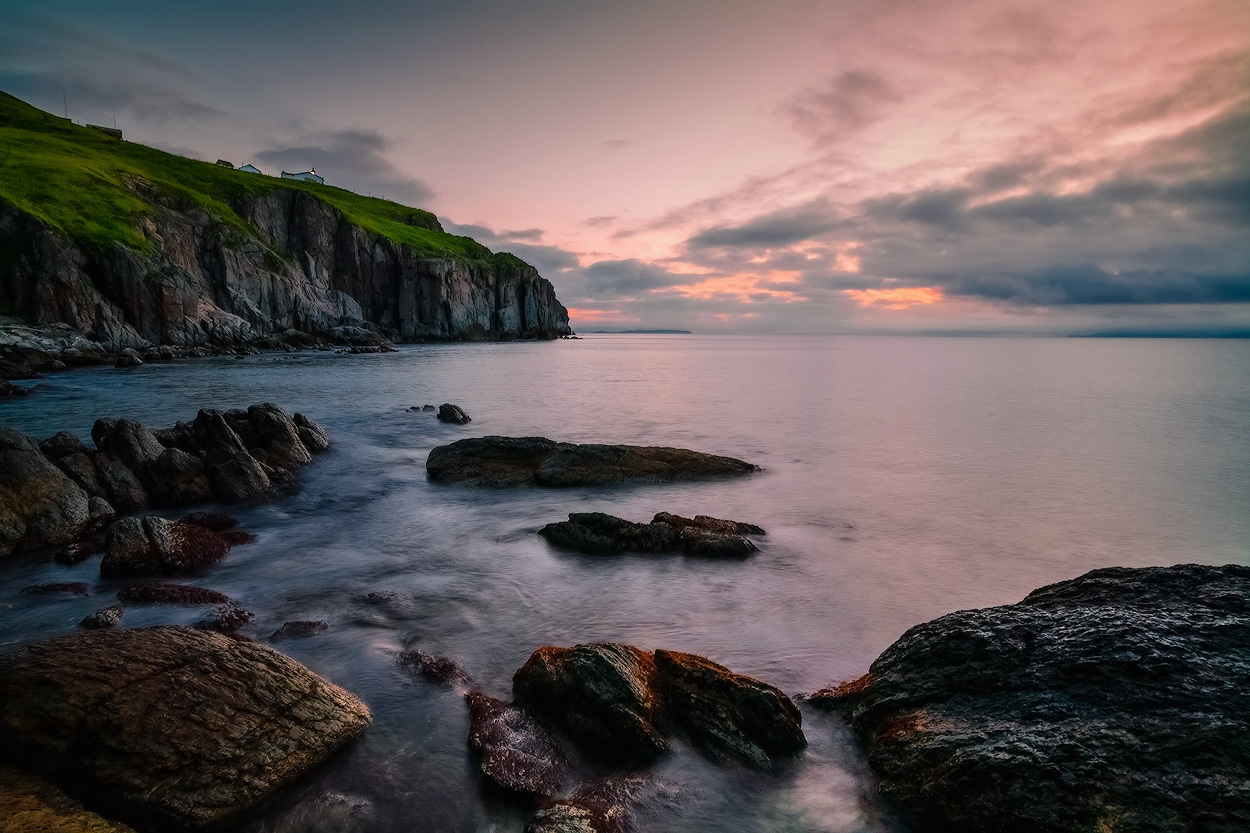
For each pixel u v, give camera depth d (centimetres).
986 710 695
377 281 11656
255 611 1062
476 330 12912
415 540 1473
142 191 8738
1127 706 645
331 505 1770
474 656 920
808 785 671
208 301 7994
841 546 1459
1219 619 748
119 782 590
